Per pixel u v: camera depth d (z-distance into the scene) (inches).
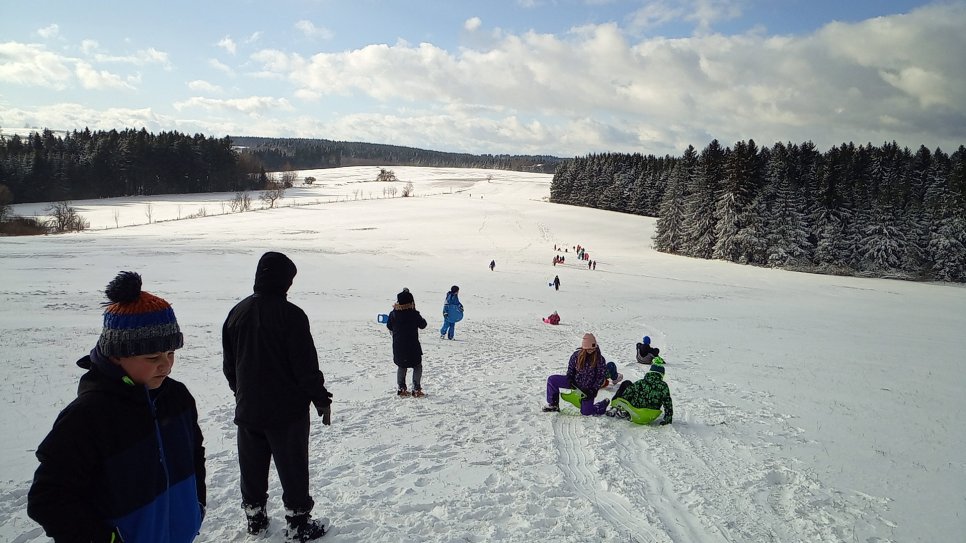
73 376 307.1
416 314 317.1
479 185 6870.1
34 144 4463.6
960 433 306.7
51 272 995.3
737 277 1958.7
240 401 136.2
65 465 75.9
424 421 266.5
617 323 842.8
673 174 3225.9
